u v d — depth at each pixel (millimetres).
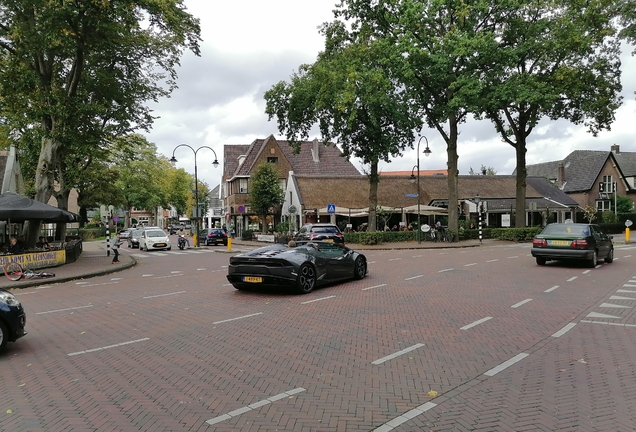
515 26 28375
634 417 4016
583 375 5102
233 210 52469
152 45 22156
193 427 3908
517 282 12141
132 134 26156
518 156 33125
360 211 37281
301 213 39844
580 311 8508
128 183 56438
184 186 80750
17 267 16281
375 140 30641
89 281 14867
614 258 18641
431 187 44062
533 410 4191
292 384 4922
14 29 17328
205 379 5105
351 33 29703
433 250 25688
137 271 17734
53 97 18844
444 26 28812
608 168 54219
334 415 4125
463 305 9117
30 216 17406
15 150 28531
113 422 4020
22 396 4672
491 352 6012
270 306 9281
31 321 8445
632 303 9234
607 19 27359
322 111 29906
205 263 20500
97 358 5980
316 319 8039
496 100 26672
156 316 8609
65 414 4203
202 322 7980
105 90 21688
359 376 5152
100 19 17312
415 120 29484
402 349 6184
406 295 10352
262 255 10734
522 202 33188
